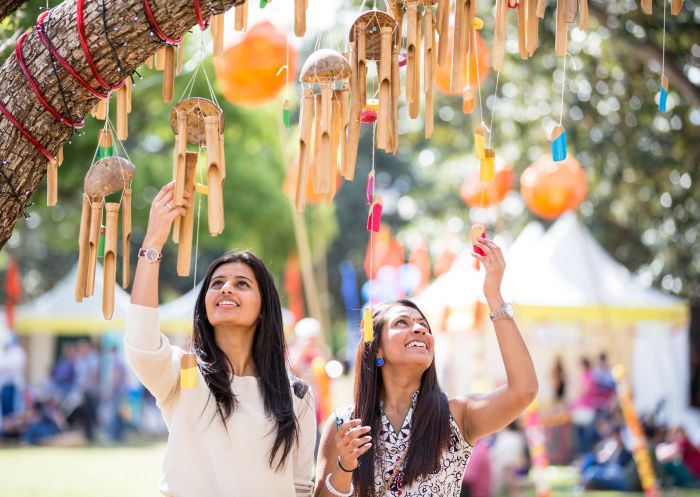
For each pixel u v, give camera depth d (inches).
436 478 127.6
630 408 339.6
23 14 158.1
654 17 344.8
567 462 466.9
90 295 112.2
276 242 805.2
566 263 471.5
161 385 117.9
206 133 109.5
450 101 543.8
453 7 130.4
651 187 477.4
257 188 762.8
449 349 515.8
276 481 121.1
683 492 392.2
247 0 112.6
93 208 112.4
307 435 129.5
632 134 453.4
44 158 110.7
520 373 126.4
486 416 129.6
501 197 349.7
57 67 107.0
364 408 131.6
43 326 660.1
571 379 510.9
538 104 495.5
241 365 127.1
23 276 1083.3
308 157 113.4
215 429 120.0
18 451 543.2
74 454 527.2
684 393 569.6
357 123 115.2
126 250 114.1
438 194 933.8
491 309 129.1
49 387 655.8
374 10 114.7
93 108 115.3
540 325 504.1
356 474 127.2
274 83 240.2
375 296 493.7
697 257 577.0
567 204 329.7
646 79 416.5
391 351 130.6
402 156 1216.8
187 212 113.0
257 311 126.3
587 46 429.1
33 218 801.6
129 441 631.2
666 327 538.9
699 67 356.2
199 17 106.8
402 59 124.1
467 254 478.0
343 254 1238.3
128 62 108.6
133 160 660.1
